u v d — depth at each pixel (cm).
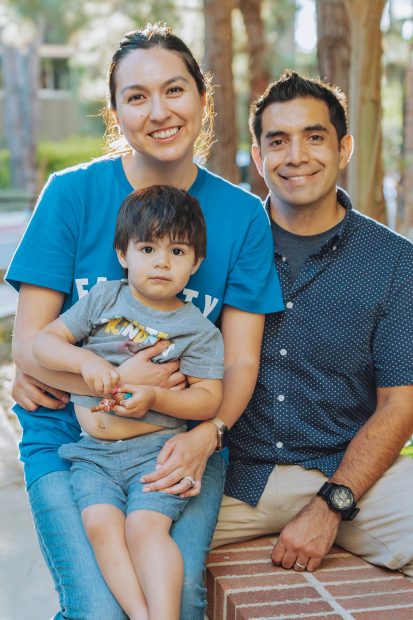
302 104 293
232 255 284
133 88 264
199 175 287
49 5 1441
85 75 1638
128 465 257
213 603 276
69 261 277
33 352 263
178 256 256
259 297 285
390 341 292
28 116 2414
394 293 292
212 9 603
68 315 265
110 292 265
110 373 246
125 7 1336
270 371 298
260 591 265
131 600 233
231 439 304
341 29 518
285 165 295
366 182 443
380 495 285
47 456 272
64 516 252
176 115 266
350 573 280
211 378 261
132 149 285
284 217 305
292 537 276
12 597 329
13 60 2386
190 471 254
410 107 1335
